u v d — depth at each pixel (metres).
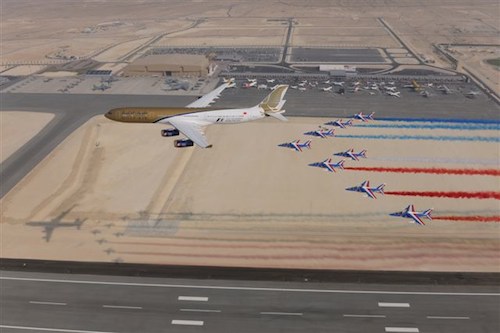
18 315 81.06
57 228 104.94
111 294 84.81
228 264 91.38
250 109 131.00
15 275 90.19
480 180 121.00
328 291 83.56
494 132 149.88
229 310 80.25
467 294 81.94
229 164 132.75
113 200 116.19
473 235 98.31
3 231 104.25
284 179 123.75
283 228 102.62
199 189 120.00
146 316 79.75
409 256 92.06
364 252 93.69
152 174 128.62
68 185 124.12
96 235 102.12
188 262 92.44
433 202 111.44
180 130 118.44
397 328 75.56
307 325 76.69
